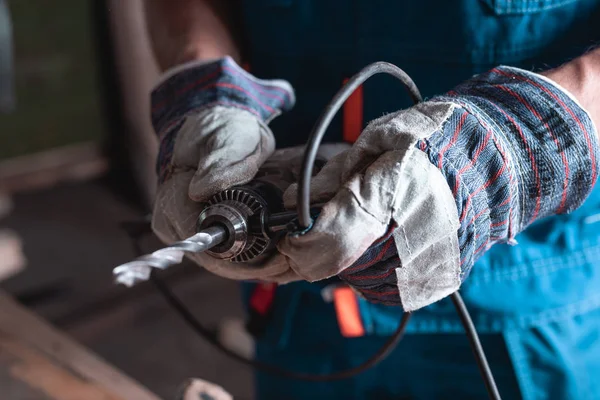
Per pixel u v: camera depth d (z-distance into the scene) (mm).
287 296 895
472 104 513
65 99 2533
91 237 2312
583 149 516
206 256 543
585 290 764
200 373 1822
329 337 905
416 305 515
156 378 1803
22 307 1127
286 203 495
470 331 617
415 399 877
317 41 767
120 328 1963
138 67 2314
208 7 811
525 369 772
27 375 972
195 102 630
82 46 2477
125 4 2197
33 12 2332
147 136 2428
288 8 760
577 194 542
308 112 812
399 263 485
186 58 751
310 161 425
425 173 458
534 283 754
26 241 2260
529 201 521
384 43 723
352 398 923
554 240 760
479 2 662
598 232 764
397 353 855
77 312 1953
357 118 765
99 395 938
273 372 802
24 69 2395
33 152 2562
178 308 845
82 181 2646
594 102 564
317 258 461
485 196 494
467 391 833
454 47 690
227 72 639
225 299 2078
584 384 771
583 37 684
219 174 528
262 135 602
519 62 690
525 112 515
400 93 730
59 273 2113
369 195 453
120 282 399
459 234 482
